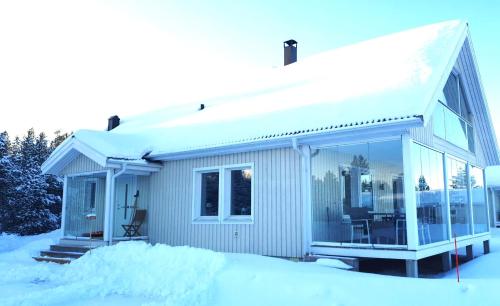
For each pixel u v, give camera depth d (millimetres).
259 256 10367
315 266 9016
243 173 12414
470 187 13734
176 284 8602
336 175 10359
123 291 8977
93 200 15195
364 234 9719
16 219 25453
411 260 8898
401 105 9000
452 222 11750
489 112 14688
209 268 8719
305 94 12453
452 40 11312
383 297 6688
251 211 11844
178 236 13555
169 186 14102
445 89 12742
